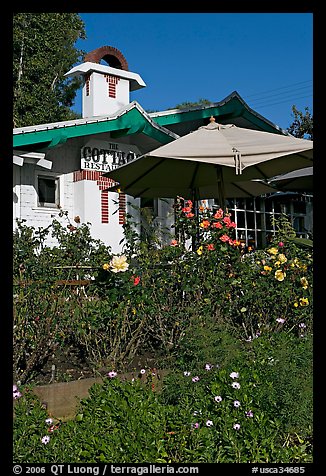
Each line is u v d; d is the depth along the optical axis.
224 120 12.45
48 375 4.21
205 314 4.75
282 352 3.89
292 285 5.37
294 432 3.36
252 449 2.93
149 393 3.52
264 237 13.38
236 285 5.22
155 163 7.12
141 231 9.58
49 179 9.56
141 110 9.80
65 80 27.84
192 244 5.76
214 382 3.52
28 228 6.46
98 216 9.86
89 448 2.84
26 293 4.25
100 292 4.74
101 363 4.38
